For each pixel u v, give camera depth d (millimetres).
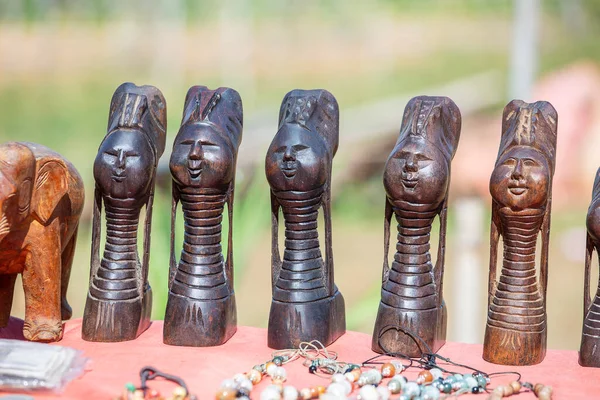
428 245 3092
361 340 3279
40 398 2619
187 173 3098
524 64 8516
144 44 11781
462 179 7250
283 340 3131
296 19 11930
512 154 2924
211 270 3182
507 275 2996
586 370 2912
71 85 11453
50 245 3160
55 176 3117
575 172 7910
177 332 3148
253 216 5148
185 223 3193
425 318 3035
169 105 9766
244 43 11500
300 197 3113
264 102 9969
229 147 3135
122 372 2840
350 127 8453
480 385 2707
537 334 2957
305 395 2629
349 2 11930
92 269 3252
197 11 12000
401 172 2990
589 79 8164
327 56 11477
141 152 3162
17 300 6910
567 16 10969
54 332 3170
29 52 12203
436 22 11648
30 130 10219
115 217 3219
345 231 8469
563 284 7406
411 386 2611
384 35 11742
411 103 3092
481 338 5980
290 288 3156
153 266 4773
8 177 2900
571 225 7938
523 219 2916
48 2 12805
